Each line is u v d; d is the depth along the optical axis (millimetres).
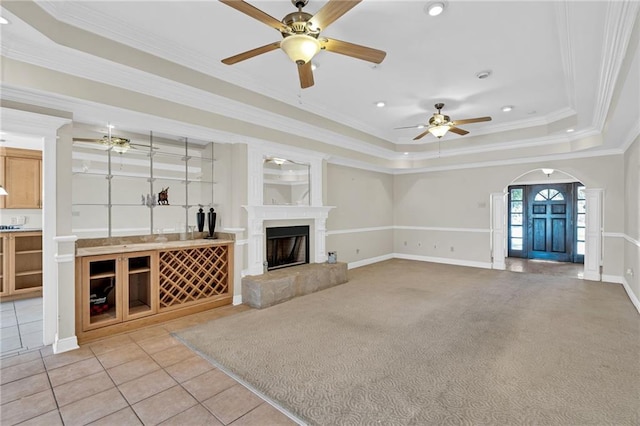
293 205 5027
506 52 3273
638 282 4047
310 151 5191
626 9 2014
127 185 3965
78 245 3551
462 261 7203
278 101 4445
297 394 2230
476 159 6645
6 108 2557
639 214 4020
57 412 2051
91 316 3330
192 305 3914
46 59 2615
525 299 4488
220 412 2047
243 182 4320
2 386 2340
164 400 2174
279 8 2594
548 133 5535
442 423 1917
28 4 2301
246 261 4445
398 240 8227
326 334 3268
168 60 3246
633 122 3846
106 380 2422
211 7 2576
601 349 2891
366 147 6438
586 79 3287
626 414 1983
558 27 2703
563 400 2133
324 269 5059
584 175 5746
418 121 5742
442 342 3064
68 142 2963
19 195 4680
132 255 3428
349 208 6848
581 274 6109
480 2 2498
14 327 3451
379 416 1987
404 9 2588
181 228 4469
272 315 3846
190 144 4547
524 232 8055
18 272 4484
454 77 3889
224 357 2781
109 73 2941
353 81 4012
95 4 2527
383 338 3164
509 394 2205
